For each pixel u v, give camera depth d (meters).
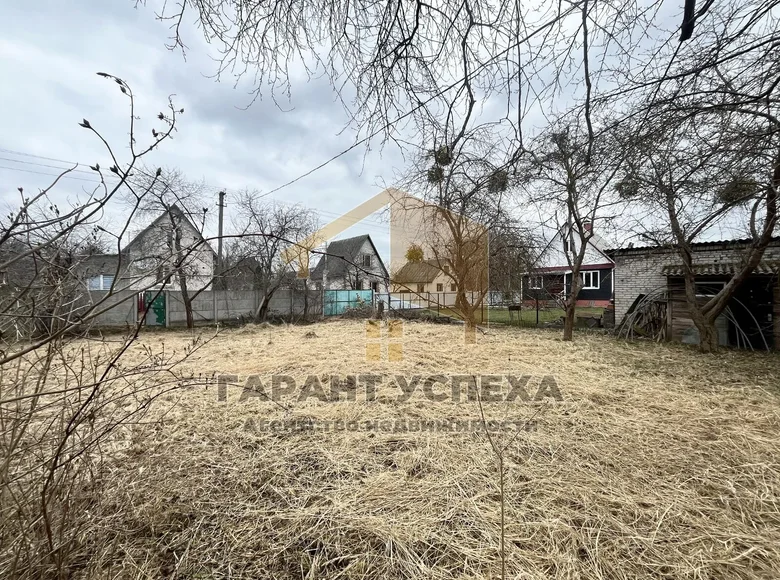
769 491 1.87
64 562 1.23
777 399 3.36
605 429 2.68
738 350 6.06
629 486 1.92
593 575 1.34
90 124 0.93
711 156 2.93
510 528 1.60
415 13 1.67
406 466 2.15
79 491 1.43
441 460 2.21
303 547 1.51
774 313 6.14
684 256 5.79
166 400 3.33
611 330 8.36
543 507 1.74
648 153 2.54
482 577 1.34
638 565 1.39
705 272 6.49
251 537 1.56
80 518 1.36
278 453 2.32
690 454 2.28
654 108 2.25
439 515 1.69
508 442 2.43
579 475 2.03
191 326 10.05
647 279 8.21
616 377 4.23
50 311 1.08
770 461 2.18
